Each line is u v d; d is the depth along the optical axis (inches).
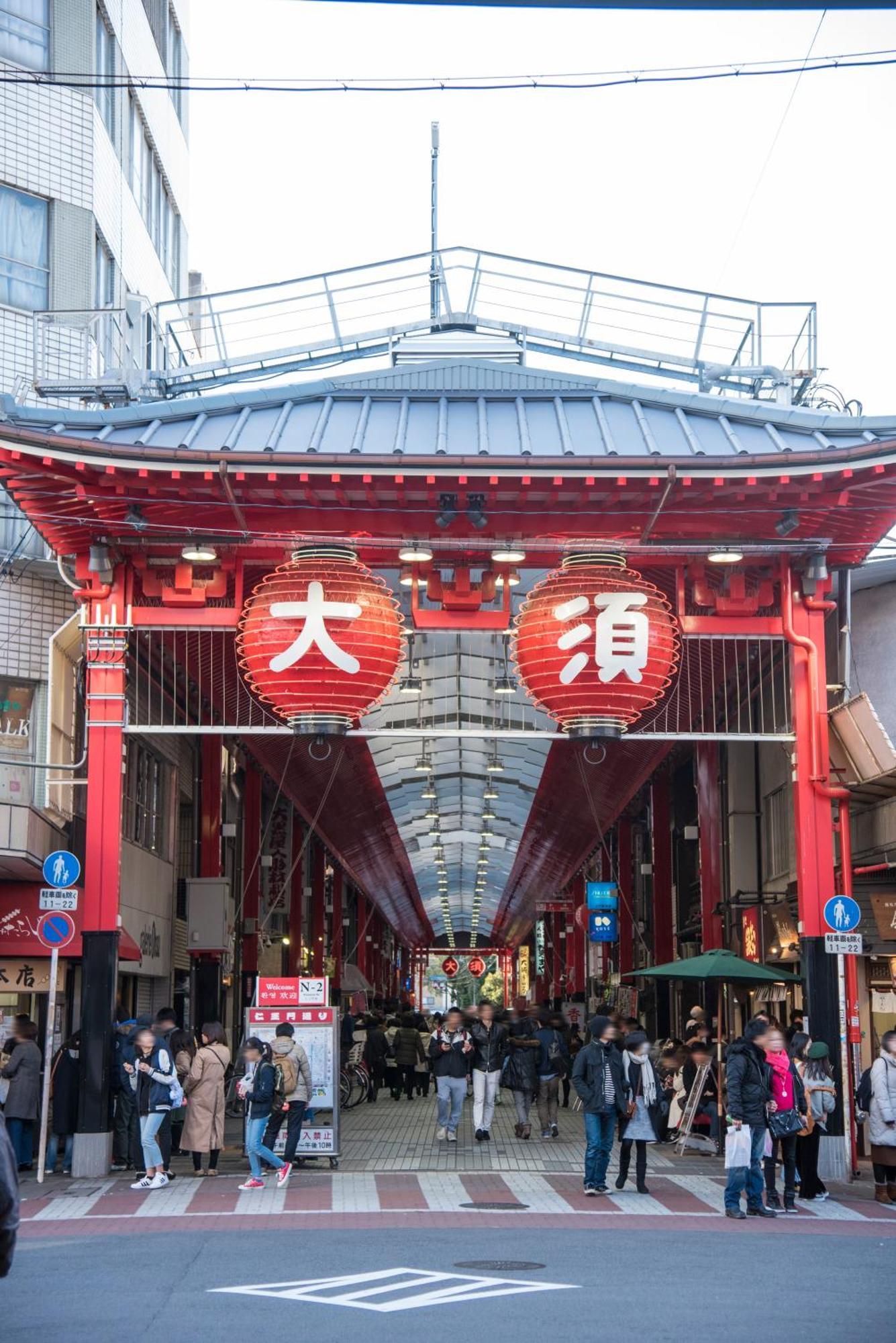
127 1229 492.7
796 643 709.3
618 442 679.7
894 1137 566.9
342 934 2080.5
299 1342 295.0
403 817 1851.6
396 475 645.3
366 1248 435.8
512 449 670.5
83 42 927.7
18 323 866.1
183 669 949.8
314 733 652.1
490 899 3134.8
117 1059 682.8
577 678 639.1
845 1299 353.7
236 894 1344.7
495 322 869.8
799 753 703.1
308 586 639.8
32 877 786.8
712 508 679.7
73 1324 318.3
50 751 792.3
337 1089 705.6
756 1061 534.3
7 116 880.3
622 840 1568.7
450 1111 848.3
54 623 808.3
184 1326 314.0
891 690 786.8
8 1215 242.2
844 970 690.8
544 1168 695.7
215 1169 659.4
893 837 743.7
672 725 1051.9
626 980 1501.0
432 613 712.4
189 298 868.6
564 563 663.8
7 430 636.1
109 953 681.6
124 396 814.5
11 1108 672.4
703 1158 751.1
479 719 1140.5
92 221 911.0
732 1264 407.2
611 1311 333.1
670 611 773.3
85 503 679.1
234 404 714.2
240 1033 1321.4
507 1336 302.0
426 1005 5374.0
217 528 692.1
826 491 671.1
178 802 1138.7
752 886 1037.8
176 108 1280.8
